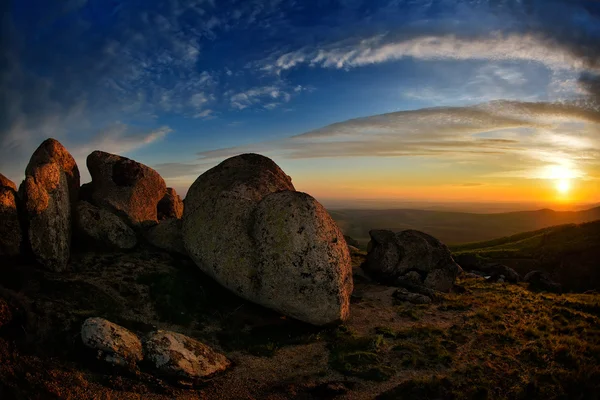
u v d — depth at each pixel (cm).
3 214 2153
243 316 2323
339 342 2109
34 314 1741
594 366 1862
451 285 3512
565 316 2738
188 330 2080
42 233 2233
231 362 1856
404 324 2497
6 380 1312
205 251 2559
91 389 1434
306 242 2267
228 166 3023
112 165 3356
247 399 1577
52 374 1438
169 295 2295
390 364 1919
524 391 1683
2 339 1537
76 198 3055
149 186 3494
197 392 1588
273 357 1950
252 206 2577
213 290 2512
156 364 1628
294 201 2409
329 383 1691
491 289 3659
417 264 3531
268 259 2306
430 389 1666
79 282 2164
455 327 2453
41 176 2398
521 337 2317
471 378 1788
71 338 1678
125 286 2269
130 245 2839
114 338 1617
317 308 2197
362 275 3622
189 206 2878
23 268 2136
